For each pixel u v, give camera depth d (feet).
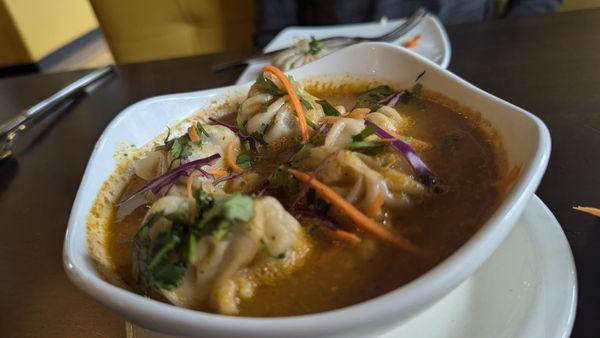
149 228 0.41
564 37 0.94
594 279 0.43
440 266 0.31
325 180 0.48
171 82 1.01
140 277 0.39
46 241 0.62
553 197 0.53
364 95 0.68
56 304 0.51
